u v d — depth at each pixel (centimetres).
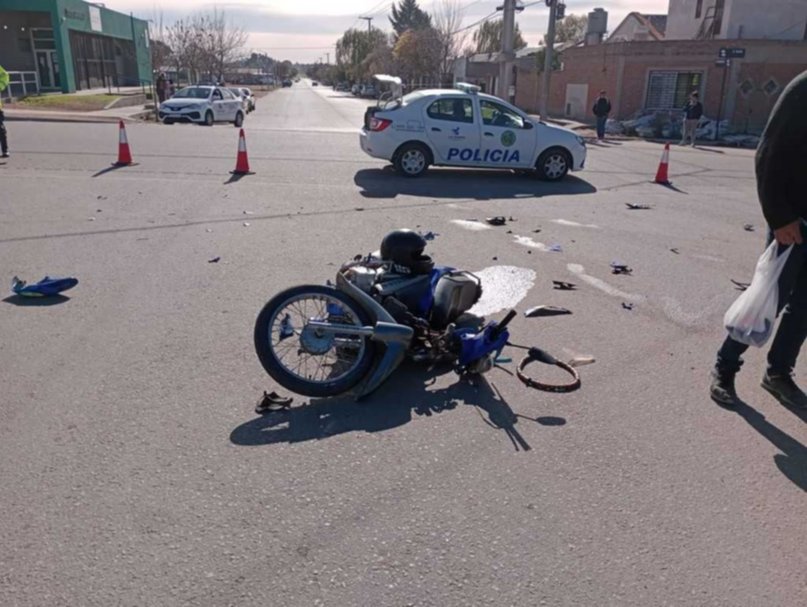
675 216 1026
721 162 1845
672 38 3847
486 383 441
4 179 1133
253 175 1266
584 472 343
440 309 466
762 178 373
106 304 561
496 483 331
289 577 265
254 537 288
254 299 580
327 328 412
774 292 390
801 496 329
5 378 427
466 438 372
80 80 4303
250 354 469
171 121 2611
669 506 317
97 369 441
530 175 1438
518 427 386
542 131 1341
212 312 547
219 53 6378
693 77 3105
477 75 4844
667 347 509
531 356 444
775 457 363
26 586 258
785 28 3241
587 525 302
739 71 3011
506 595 259
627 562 279
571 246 806
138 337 494
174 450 351
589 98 3566
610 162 1758
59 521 294
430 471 340
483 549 284
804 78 354
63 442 355
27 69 4112
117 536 286
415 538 290
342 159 1538
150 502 309
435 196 1124
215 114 2673
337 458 349
